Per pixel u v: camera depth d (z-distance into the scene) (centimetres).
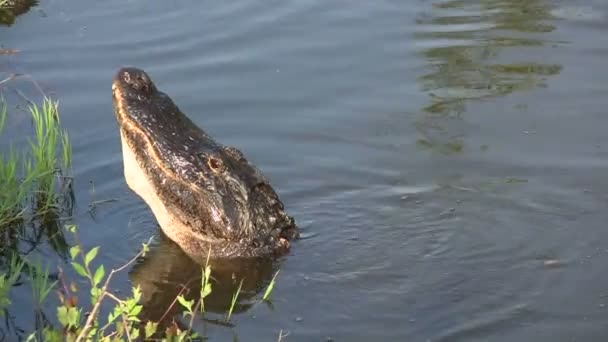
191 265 721
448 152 844
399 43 1023
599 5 1094
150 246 740
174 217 726
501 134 866
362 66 983
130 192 807
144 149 722
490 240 718
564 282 668
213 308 666
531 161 825
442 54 999
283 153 852
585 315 633
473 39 1027
